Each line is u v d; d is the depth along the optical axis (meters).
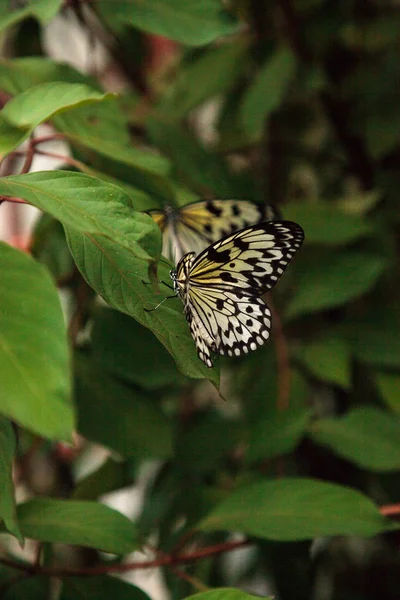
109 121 1.42
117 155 1.36
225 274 1.29
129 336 1.44
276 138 1.88
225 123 1.78
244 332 1.30
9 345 1.17
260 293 1.30
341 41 1.71
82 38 1.87
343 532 1.34
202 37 1.45
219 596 1.25
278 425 1.46
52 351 1.17
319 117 1.87
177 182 1.43
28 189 1.21
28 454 1.50
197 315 1.28
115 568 1.36
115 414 1.42
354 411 1.48
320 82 1.61
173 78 1.83
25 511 1.32
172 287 1.26
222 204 1.35
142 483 1.82
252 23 1.65
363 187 1.79
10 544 1.66
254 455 1.46
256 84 1.60
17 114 1.28
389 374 1.54
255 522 1.35
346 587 1.76
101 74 1.84
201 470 1.51
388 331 1.54
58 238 1.51
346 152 1.77
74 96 1.28
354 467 1.63
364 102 1.70
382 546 1.76
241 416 1.53
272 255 1.29
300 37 1.63
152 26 1.46
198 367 1.24
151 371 1.43
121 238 1.20
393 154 1.75
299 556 1.48
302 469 1.63
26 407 1.16
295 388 1.51
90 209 1.21
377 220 1.63
